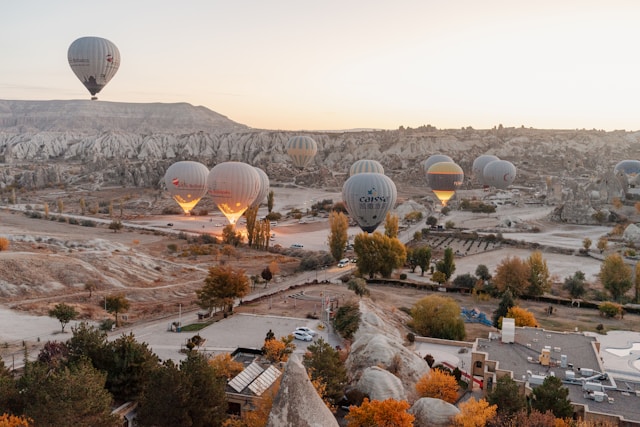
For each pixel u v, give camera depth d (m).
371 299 100.50
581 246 163.00
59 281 107.38
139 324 85.56
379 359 61.09
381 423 45.75
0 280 100.94
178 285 118.62
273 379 58.25
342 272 131.25
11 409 46.34
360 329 75.88
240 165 168.62
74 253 126.75
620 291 113.31
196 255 151.88
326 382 54.69
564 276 132.62
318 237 183.75
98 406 44.38
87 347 56.53
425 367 62.81
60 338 77.00
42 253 123.56
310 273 130.50
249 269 135.12
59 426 41.62
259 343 75.06
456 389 57.25
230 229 170.00
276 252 160.38
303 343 75.38
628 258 148.62
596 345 69.94
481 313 94.75
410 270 136.25
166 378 47.81
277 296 101.69
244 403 54.12
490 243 170.38
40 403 43.25
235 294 88.44
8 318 85.38
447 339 80.69
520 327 77.25
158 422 47.09
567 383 58.53
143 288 112.94
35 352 71.00
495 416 49.53
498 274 112.38
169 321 87.19
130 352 55.62
